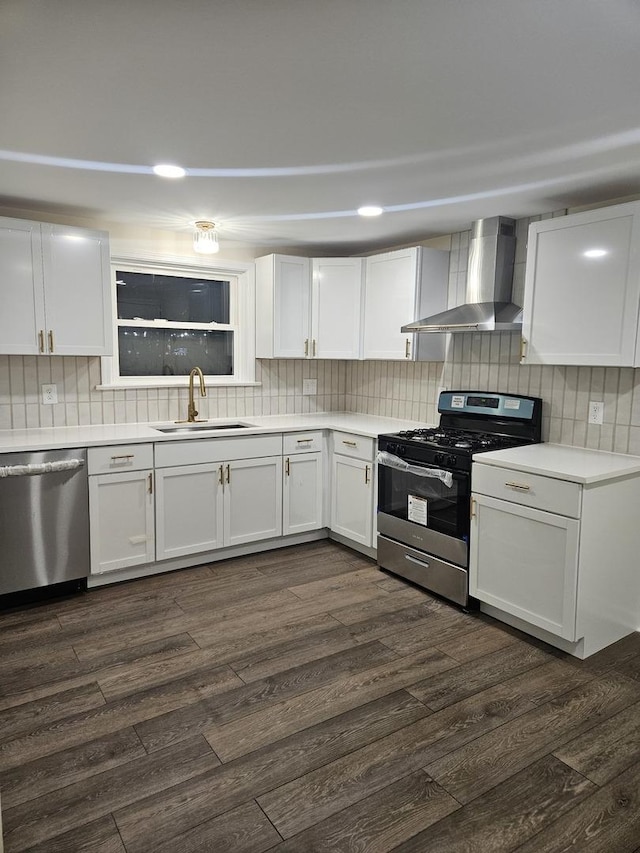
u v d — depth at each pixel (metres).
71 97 1.83
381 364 4.46
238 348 4.35
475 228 3.40
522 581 2.72
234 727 2.08
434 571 3.20
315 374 4.68
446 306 3.88
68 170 2.56
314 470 4.06
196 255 4.01
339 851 1.57
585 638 2.56
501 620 2.94
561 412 3.17
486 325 3.05
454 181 2.67
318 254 4.53
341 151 2.30
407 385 4.21
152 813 1.69
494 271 3.31
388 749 1.98
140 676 2.41
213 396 4.20
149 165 2.49
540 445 3.17
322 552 3.95
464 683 2.38
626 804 1.75
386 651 2.63
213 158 2.39
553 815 1.70
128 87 1.75
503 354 3.48
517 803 1.75
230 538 3.72
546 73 1.66
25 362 3.42
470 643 2.71
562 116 1.96
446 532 3.10
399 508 3.43
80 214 3.37
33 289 3.17
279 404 4.52
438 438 3.33
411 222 3.49
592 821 1.68
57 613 2.97
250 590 3.29
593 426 3.02
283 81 1.71
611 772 1.88
